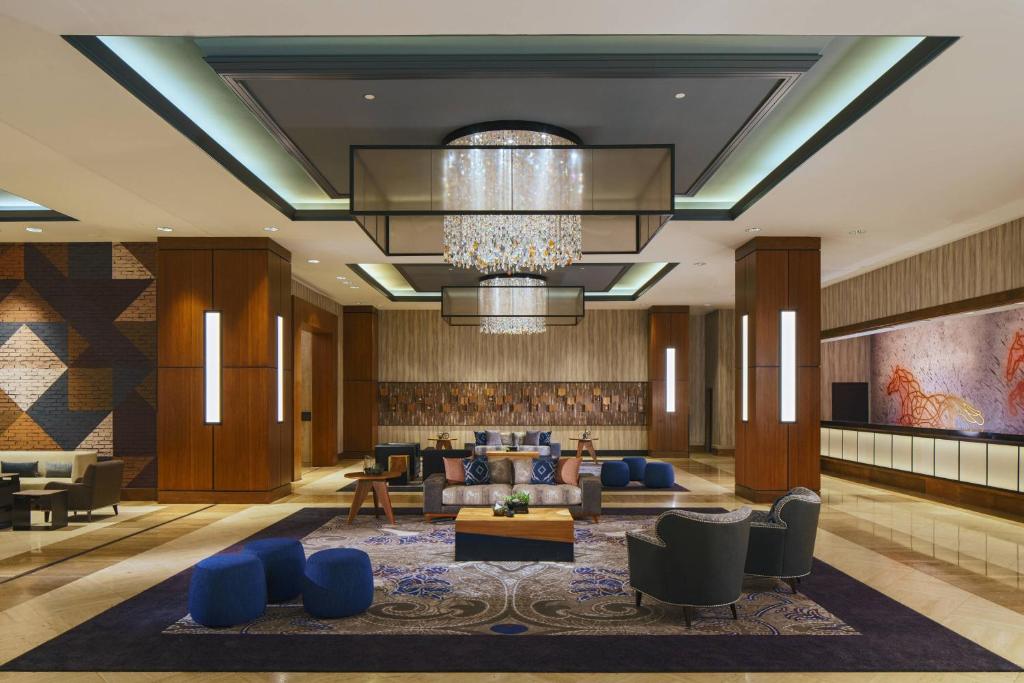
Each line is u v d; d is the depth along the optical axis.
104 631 4.81
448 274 14.08
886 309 12.34
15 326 10.50
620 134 6.45
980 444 10.27
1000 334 11.80
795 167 6.81
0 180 7.21
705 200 9.24
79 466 9.87
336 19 4.02
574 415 18.70
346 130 6.30
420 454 14.21
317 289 14.99
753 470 10.05
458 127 6.27
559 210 5.16
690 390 20.11
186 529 8.30
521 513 7.23
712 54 4.99
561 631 4.81
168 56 5.13
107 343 10.45
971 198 7.87
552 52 5.10
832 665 4.23
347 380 17.80
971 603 5.48
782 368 9.95
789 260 9.98
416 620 5.04
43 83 4.88
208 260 10.13
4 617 5.12
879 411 15.35
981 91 5.05
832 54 5.16
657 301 17.48
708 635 4.74
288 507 9.90
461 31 4.19
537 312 13.73
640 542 5.23
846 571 6.45
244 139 6.88
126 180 7.19
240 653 4.40
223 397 10.10
